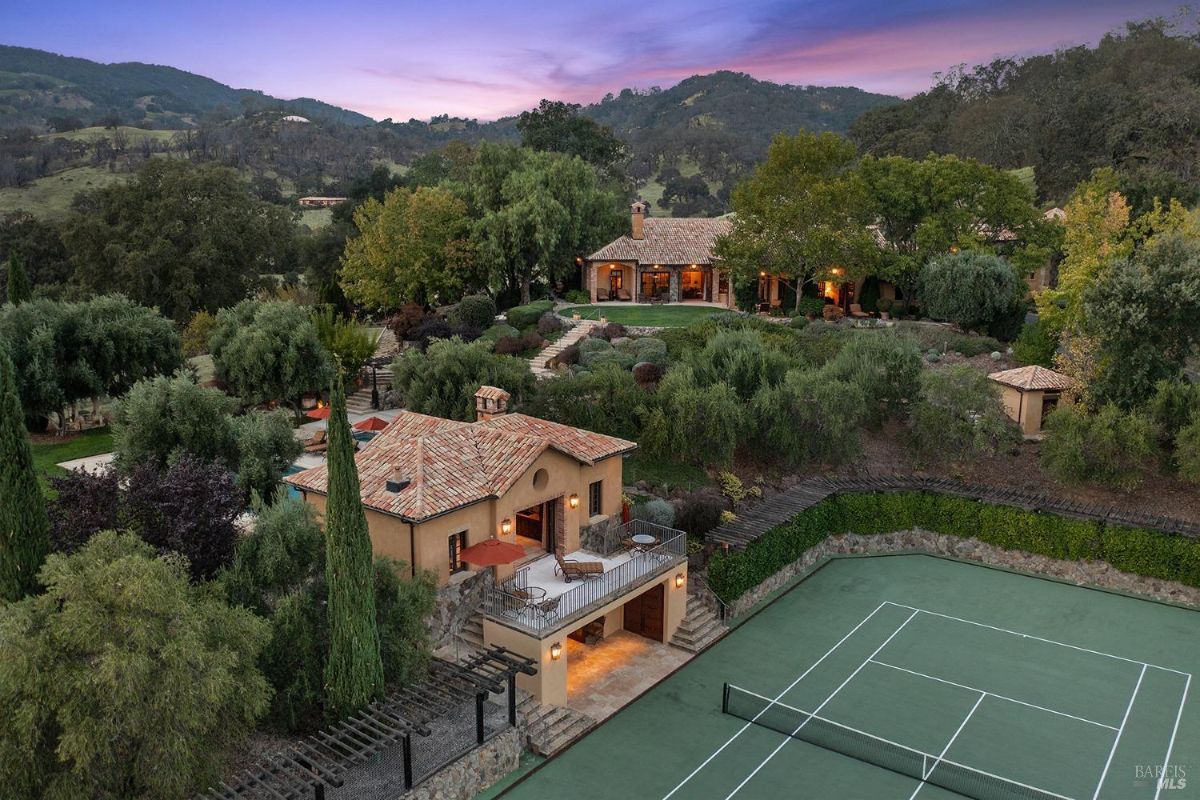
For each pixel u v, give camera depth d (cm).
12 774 1738
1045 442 4238
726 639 3253
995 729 2666
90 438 4284
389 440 3222
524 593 2781
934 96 15550
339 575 2205
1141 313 4172
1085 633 3328
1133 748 2569
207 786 1984
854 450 4353
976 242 6103
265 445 3381
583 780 2384
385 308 6919
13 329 4131
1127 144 10075
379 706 2269
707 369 4462
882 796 2323
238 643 2039
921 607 3544
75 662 1814
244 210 7750
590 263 7231
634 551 3275
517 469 2934
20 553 2008
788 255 5966
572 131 11275
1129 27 14200
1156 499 4081
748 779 2395
